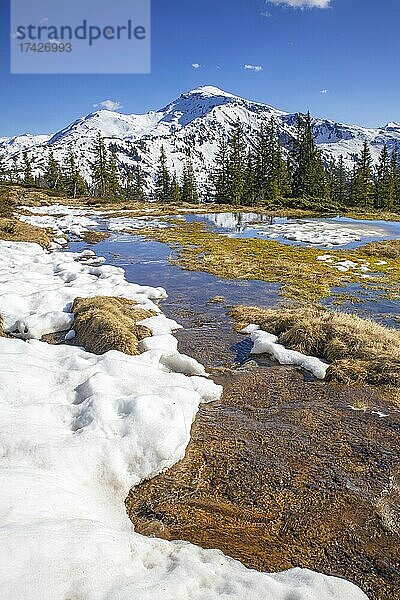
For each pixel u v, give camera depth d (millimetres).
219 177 107812
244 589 5523
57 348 13359
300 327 15172
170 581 5355
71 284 21312
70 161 122375
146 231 45031
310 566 6707
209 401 11586
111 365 11398
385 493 8297
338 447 9672
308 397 11828
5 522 5703
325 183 95062
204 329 17062
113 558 5457
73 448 7906
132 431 8641
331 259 31234
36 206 67062
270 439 9938
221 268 27656
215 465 8969
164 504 7852
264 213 67562
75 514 6449
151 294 21188
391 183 91062
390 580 6520
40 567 4973
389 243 38000
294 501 8062
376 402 11531
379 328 15875
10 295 17969
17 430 8008
